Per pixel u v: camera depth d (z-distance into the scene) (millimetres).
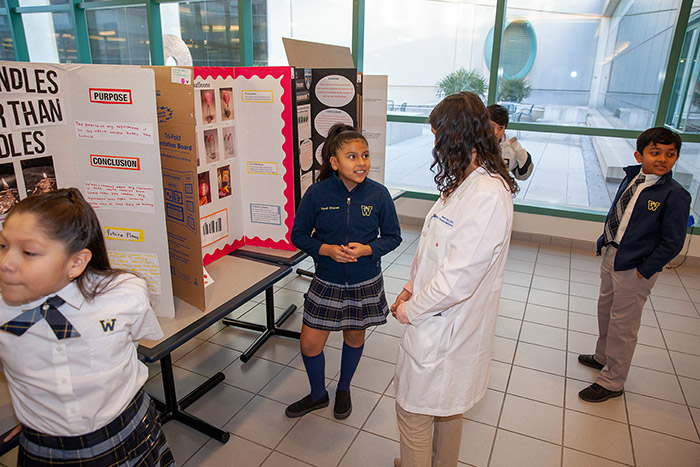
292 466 1806
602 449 1916
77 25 5746
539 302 3232
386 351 2613
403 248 4281
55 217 854
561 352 2625
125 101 1304
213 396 2215
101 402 993
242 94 1957
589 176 4305
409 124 4879
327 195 1770
